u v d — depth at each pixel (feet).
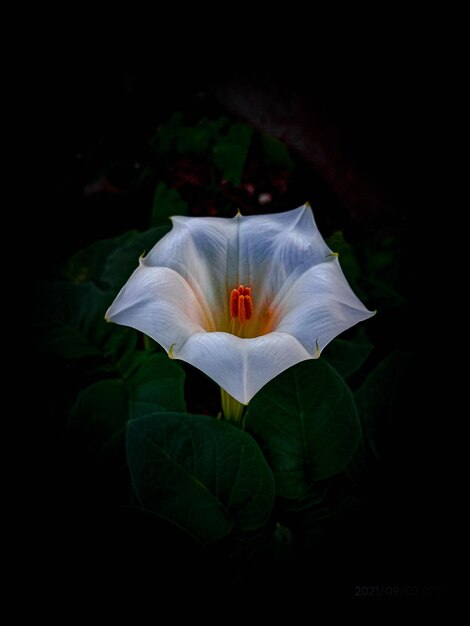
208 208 2.06
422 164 1.83
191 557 1.23
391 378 1.44
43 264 2.03
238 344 1.06
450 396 1.41
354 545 1.32
